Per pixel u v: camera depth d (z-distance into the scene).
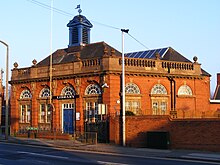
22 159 19.56
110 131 28.97
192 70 36.69
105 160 19.12
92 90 33.94
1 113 51.03
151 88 34.25
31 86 39.12
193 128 24.39
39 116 38.41
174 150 24.39
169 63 35.41
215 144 23.38
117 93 32.38
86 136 30.56
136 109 33.19
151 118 26.38
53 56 41.91
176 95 35.28
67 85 35.94
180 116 27.59
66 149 25.98
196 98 36.72
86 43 41.50
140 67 33.75
